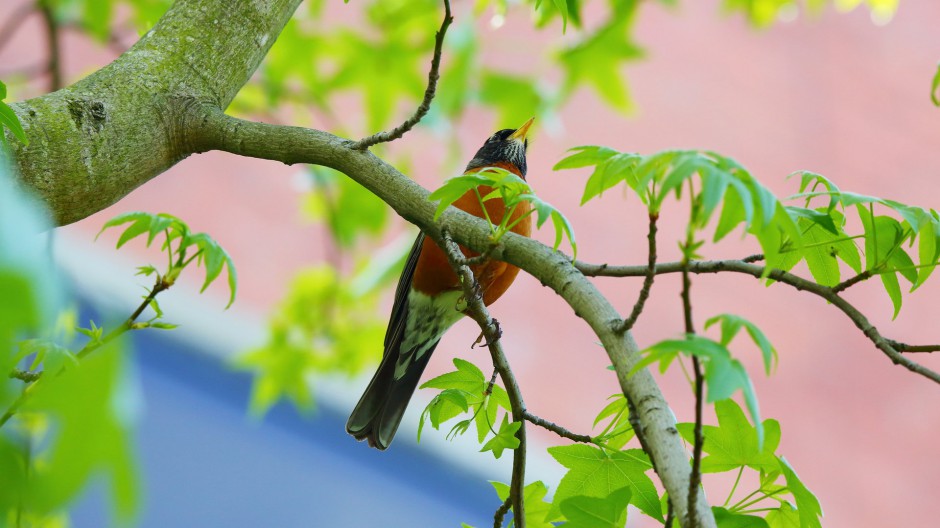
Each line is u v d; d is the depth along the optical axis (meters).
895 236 4.24
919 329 17.44
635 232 17.00
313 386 13.36
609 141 17.70
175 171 15.55
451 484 14.20
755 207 2.86
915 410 16.95
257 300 14.46
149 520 12.13
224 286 14.09
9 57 13.34
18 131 3.39
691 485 3.01
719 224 2.79
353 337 9.80
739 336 16.81
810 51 19.66
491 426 4.33
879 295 17.81
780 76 19.31
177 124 4.77
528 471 14.33
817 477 16.09
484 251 4.35
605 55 10.08
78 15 9.07
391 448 14.01
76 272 12.45
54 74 8.56
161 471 12.57
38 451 1.90
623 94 10.24
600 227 16.89
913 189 18.77
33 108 4.37
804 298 17.44
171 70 4.85
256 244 15.30
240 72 5.08
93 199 4.48
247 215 15.56
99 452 1.61
